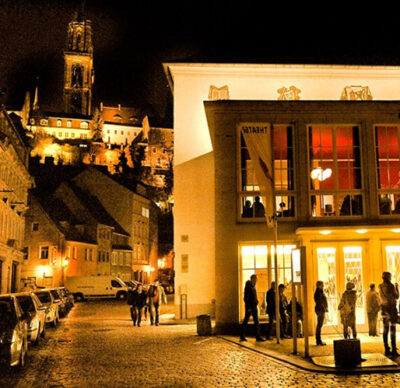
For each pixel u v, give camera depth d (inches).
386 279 438.3
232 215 656.4
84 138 5615.2
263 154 578.6
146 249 2699.3
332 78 860.6
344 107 670.5
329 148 673.6
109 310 1243.2
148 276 2719.0
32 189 2123.5
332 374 362.6
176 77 868.6
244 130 588.1
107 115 6038.4
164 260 3070.9
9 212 1482.5
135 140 5625.0
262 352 466.3
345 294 505.0
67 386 347.6
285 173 668.7
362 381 338.3
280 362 415.8
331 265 611.5
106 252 2268.7
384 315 433.4
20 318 426.9
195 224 848.9
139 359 453.4
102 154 5447.8
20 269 1699.1
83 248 2076.8
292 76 864.3
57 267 1862.7
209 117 713.0
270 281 641.0
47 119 5531.5
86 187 2532.0
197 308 832.3
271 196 569.9
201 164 860.6
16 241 1555.1
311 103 671.1
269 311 569.0
